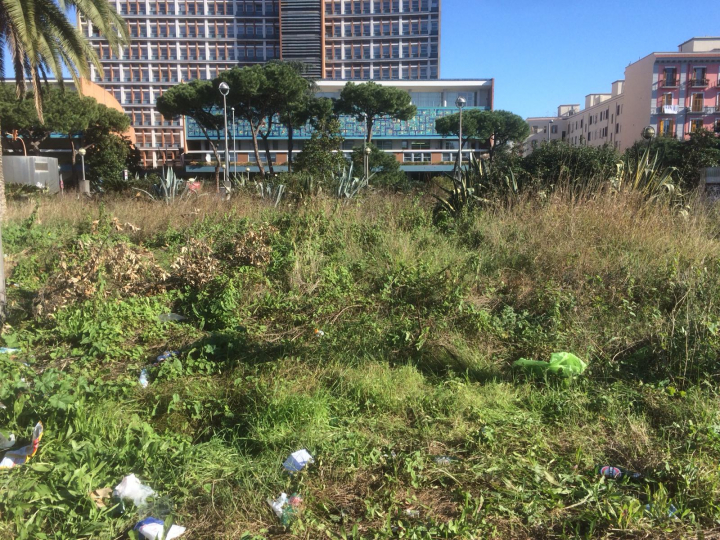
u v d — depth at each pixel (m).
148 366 4.43
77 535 2.40
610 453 3.14
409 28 88.88
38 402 3.33
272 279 6.76
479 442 3.17
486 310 5.47
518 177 10.30
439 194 12.83
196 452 3.09
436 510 2.63
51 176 25.44
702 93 62.03
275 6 87.50
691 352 4.15
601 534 2.46
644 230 7.18
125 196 17.39
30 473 2.80
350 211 10.09
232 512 2.58
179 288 6.69
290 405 3.51
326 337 4.84
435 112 72.44
